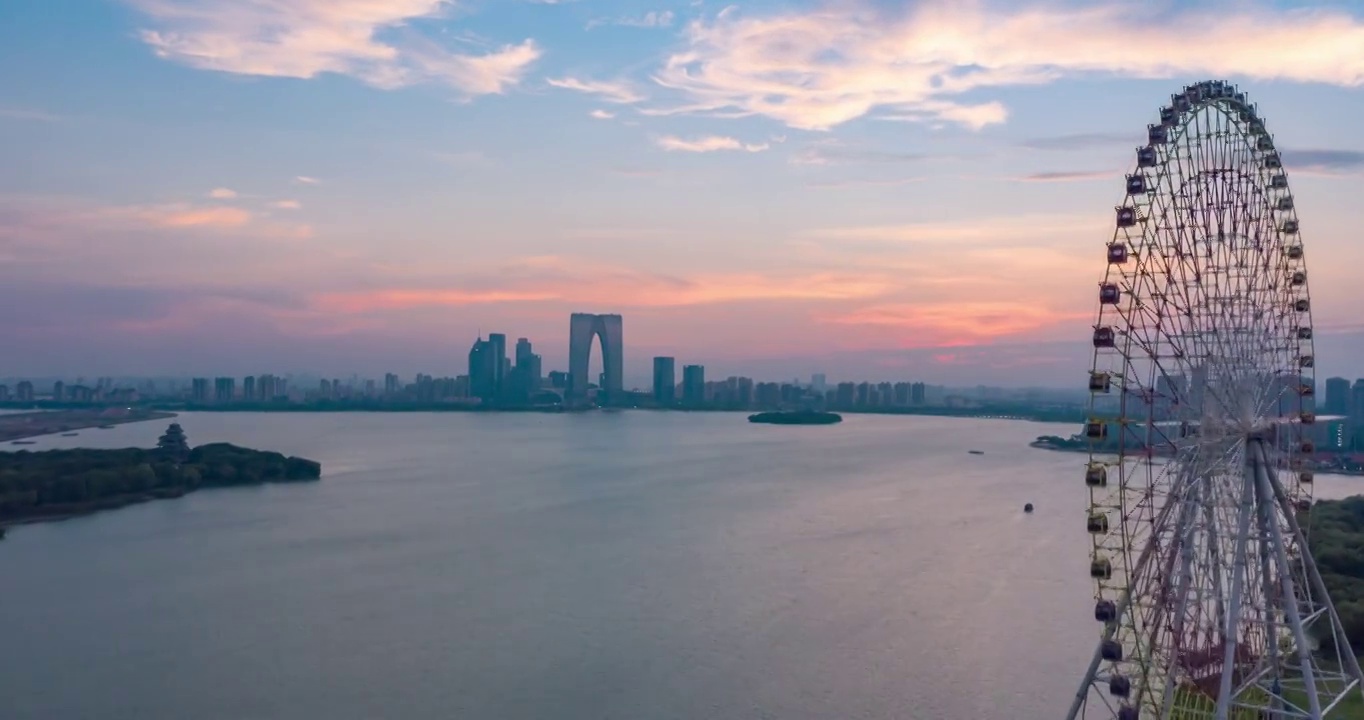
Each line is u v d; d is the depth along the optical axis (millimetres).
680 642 108812
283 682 97000
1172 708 65500
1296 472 73875
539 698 93125
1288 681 68000
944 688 95562
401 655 104812
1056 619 116500
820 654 104812
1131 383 67375
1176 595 65688
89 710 90688
